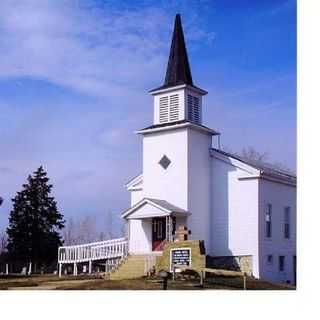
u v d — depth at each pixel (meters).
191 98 22.69
